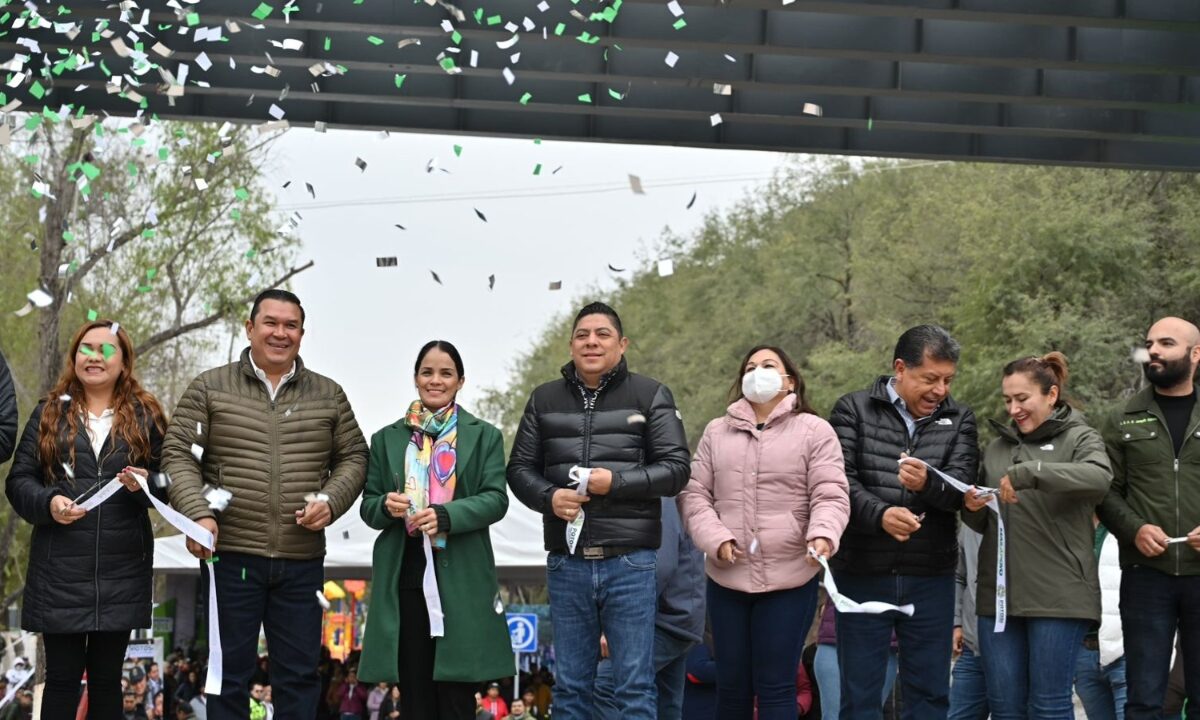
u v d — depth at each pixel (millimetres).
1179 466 5719
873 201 31453
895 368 5812
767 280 33750
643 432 5621
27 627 5559
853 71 10469
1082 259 22156
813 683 7805
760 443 5684
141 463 5723
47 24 8227
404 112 11578
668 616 6441
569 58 10180
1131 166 12406
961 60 9844
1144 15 9281
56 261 17547
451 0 9242
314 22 9195
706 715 7207
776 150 11930
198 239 18922
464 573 5805
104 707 5660
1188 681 5738
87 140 14109
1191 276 21844
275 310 5754
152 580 5762
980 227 23500
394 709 13141
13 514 20203
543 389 5770
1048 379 5703
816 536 5375
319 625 5793
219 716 5613
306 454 5770
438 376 5941
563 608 5555
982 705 6926
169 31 9719
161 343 19406
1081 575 5574
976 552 6879
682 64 10297
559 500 5418
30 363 20750
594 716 5844
